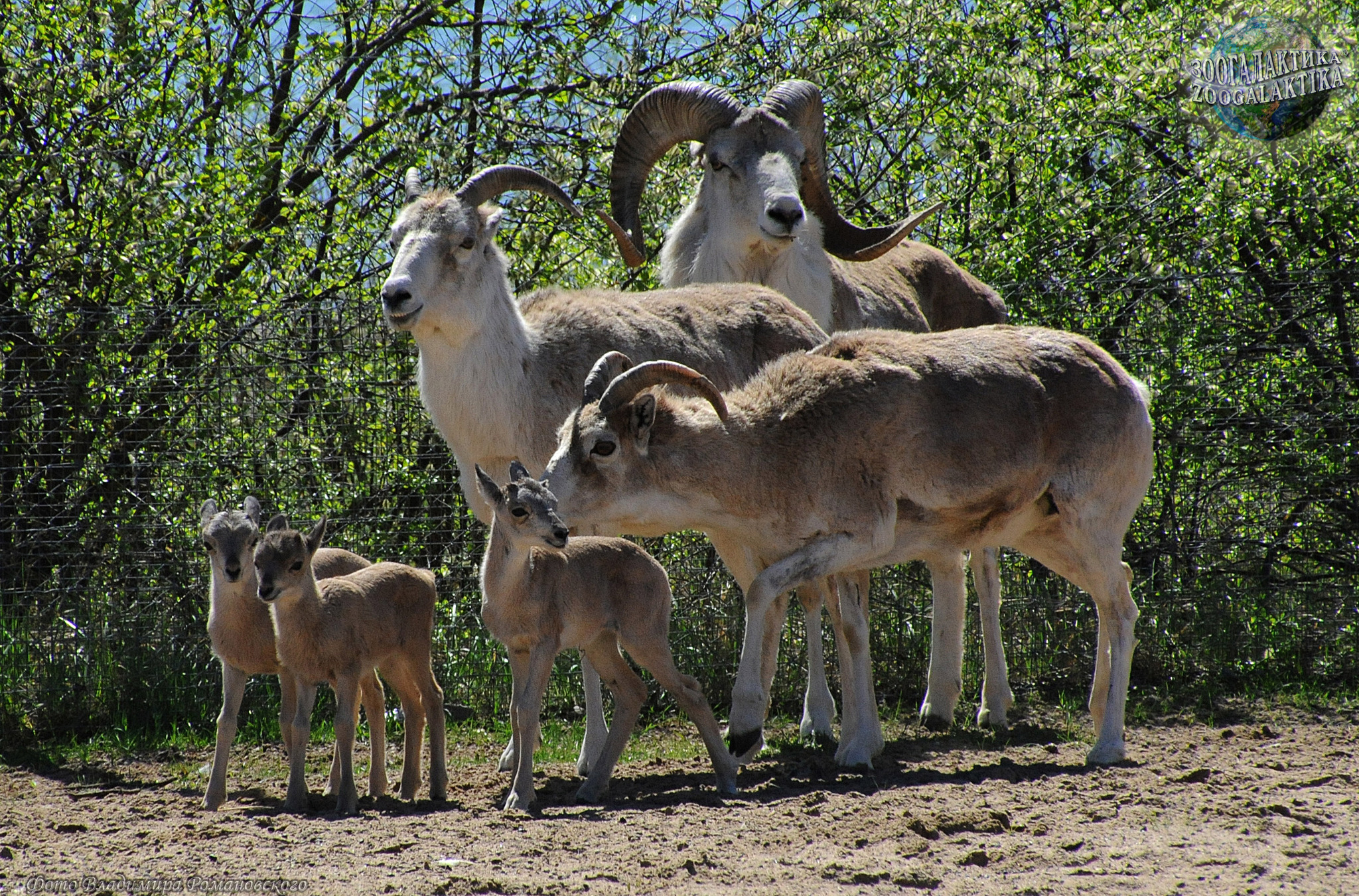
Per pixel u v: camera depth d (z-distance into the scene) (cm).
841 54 5322
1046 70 5647
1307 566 4172
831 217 3884
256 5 5175
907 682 3862
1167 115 5331
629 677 2586
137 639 3550
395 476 3850
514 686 2469
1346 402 4038
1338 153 4744
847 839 2055
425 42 5281
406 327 2755
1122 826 2112
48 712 3416
